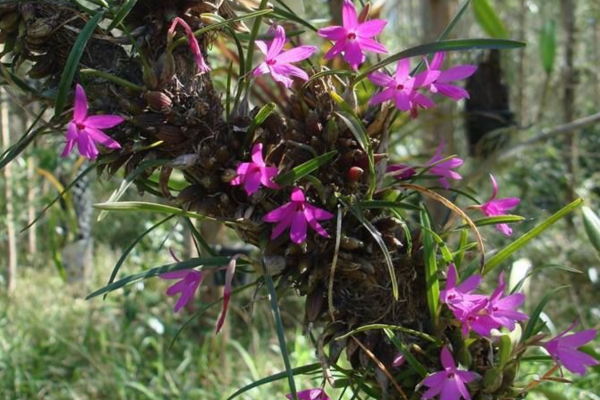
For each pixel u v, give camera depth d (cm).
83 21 39
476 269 43
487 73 115
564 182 212
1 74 40
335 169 40
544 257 181
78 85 36
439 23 98
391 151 121
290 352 149
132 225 247
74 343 149
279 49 39
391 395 42
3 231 205
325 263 40
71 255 190
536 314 43
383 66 39
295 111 40
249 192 37
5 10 38
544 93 114
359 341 41
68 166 163
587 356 41
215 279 118
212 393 128
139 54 37
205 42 40
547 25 109
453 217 44
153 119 38
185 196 39
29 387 134
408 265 41
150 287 194
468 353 41
